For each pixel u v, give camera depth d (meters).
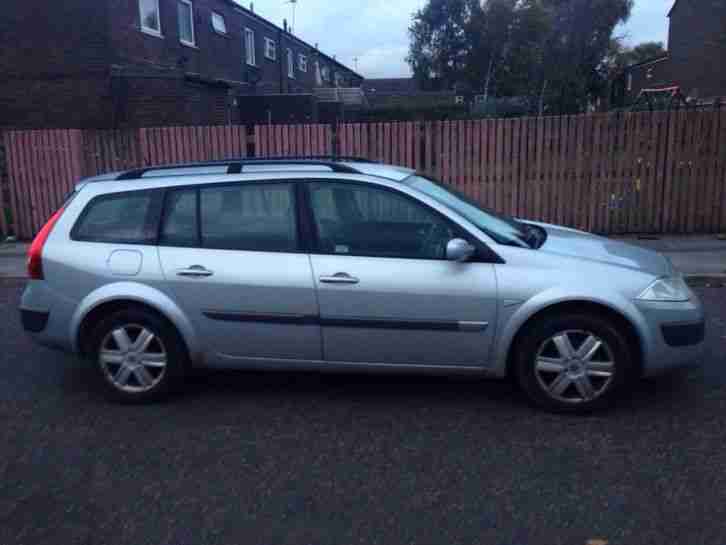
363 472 3.75
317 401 4.80
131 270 4.64
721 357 5.49
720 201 10.42
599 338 4.29
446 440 4.12
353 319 4.45
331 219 4.54
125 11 15.59
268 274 4.50
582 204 10.57
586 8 35.56
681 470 3.70
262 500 3.48
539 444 4.04
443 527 3.21
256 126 10.91
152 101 15.59
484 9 41.19
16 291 8.54
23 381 5.31
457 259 4.27
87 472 3.82
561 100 34.94
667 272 4.55
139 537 3.19
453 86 44.66
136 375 4.75
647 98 21.12
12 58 15.23
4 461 3.97
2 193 11.41
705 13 25.77
